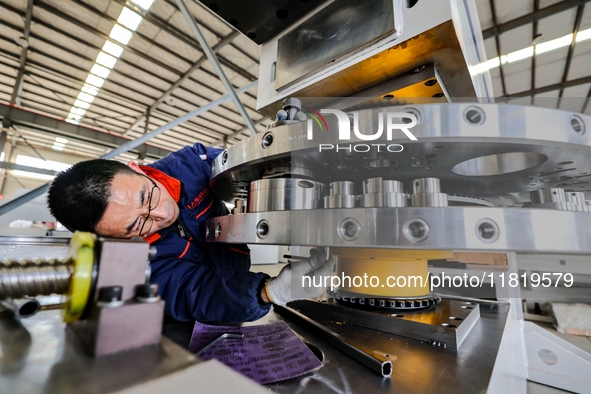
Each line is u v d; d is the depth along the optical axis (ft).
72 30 12.31
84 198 1.94
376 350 1.60
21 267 0.85
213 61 6.02
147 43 12.74
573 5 10.09
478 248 1.11
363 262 2.13
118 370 0.63
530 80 13.98
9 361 0.67
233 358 1.43
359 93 1.94
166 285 2.15
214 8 1.97
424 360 1.49
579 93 14.52
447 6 1.33
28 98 17.15
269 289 1.89
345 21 1.68
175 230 2.60
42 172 12.42
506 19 11.09
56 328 0.89
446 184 2.01
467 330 1.85
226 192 2.55
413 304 2.02
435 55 1.56
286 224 1.41
